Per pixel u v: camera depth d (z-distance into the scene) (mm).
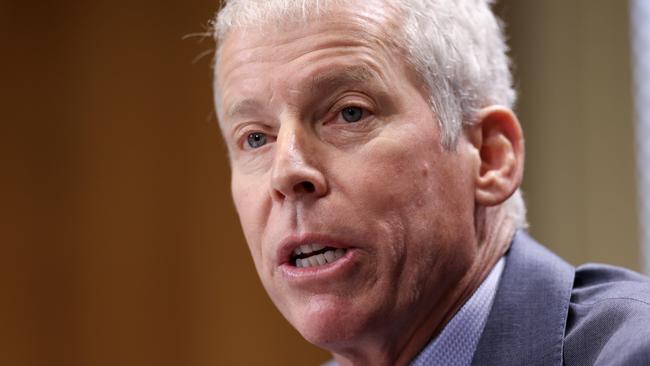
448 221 2533
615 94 4832
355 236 2412
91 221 5672
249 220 2621
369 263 2436
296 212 2449
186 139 5621
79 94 5762
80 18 5805
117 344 5559
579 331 2389
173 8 5691
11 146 5758
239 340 5469
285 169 2410
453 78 2613
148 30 5727
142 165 5660
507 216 2801
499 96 2848
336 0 2508
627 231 4758
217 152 5562
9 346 5613
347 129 2461
